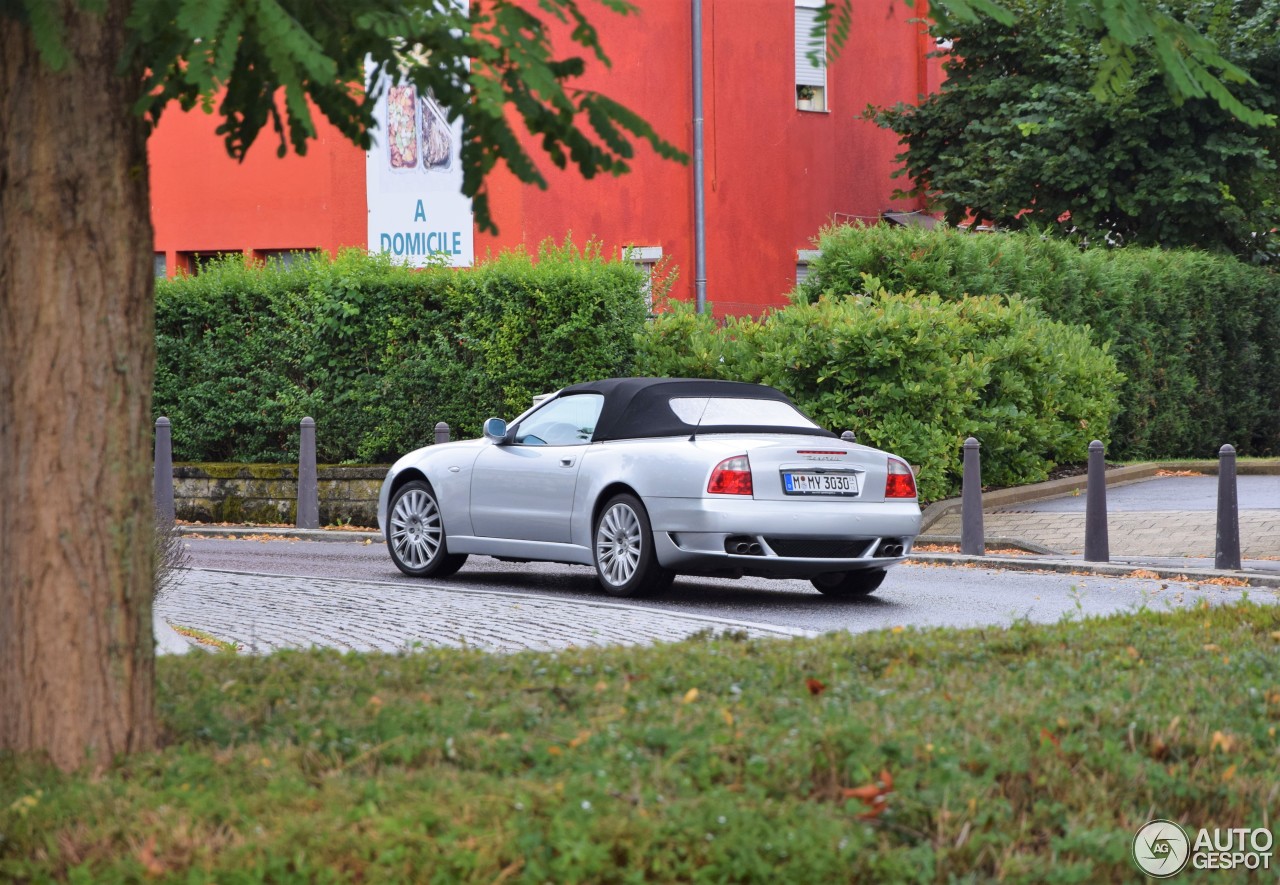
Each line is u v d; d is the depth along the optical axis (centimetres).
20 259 624
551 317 2484
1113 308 3138
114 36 618
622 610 1351
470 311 2523
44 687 627
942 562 1948
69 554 627
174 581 1504
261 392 2655
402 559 1758
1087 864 543
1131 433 3178
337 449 2634
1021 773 618
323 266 2638
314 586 1543
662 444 1497
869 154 4012
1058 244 3038
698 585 1672
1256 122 665
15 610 631
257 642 1144
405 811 536
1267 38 3284
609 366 2503
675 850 521
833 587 1593
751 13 3672
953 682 778
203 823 539
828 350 2427
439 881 495
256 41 517
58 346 625
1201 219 3600
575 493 1555
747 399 1590
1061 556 1961
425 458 1744
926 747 629
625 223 3453
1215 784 633
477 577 1755
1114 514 2275
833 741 631
